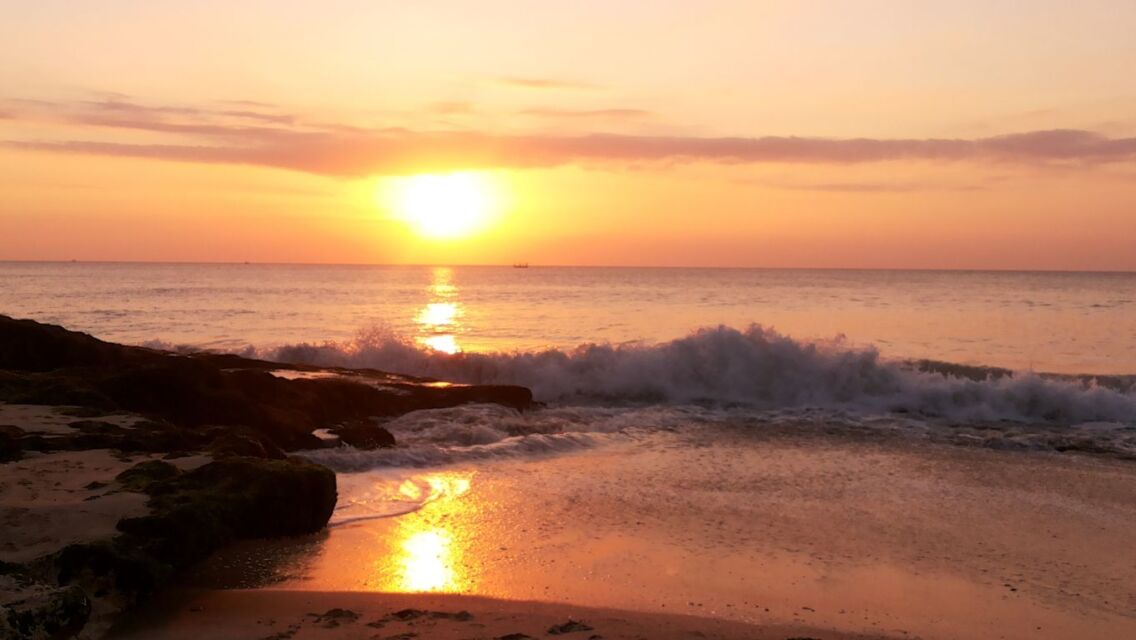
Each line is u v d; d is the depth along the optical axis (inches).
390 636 268.7
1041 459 575.2
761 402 814.5
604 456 569.0
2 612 235.9
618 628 282.2
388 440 584.1
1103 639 285.9
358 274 5900.6
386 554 358.0
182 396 559.2
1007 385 776.3
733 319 1744.6
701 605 307.4
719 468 537.0
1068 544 388.2
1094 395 753.6
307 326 1573.6
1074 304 2261.3
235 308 2033.7
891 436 656.4
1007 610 309.7
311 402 621.3
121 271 5738.2
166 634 266.7
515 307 2159.2
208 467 382.3
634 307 2149.4
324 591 311.4
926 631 289.6
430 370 909.8
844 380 824.3
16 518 317.1
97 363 656.4
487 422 658.2
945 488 490.6
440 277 5255.9
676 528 403.5
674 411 757.9
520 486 479.8
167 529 321.4
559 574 338.3
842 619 297.9
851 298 2581.2
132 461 405.4
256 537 367.6
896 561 361.4
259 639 263.6
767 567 350.6
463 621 284.8
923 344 1316.4
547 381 863.1
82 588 268.5
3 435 417.7
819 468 540.4
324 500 389.7
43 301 2167.8
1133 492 484.4
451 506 436.1
